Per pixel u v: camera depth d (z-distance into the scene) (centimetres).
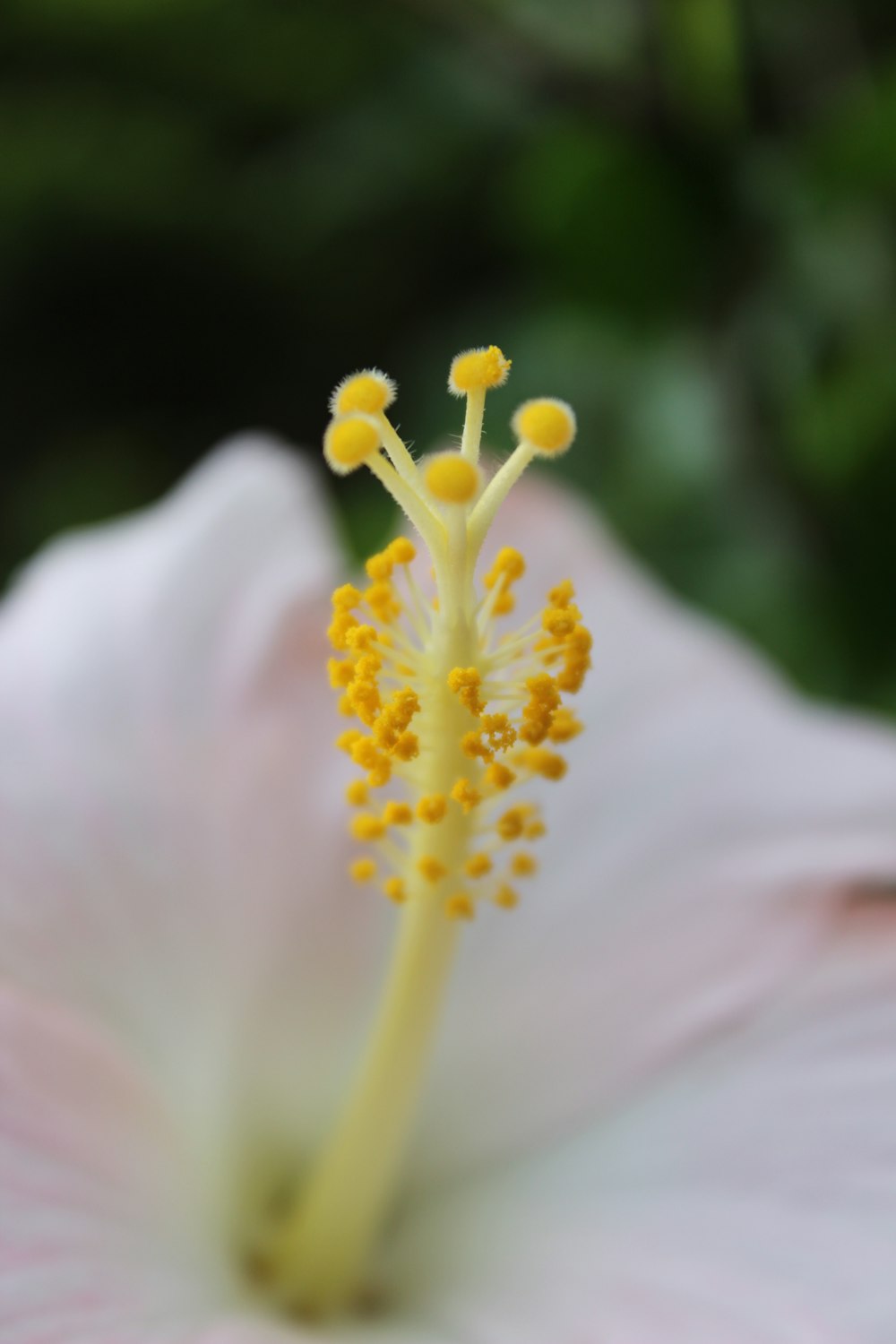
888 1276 15
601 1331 15
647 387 20
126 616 17
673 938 17
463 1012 17
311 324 24
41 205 23
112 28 22
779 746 17
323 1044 17
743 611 19
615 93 19
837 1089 16
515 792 17
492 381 15
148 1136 16
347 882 17
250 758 17
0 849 16
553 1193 16
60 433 24
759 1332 15
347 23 21
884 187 19
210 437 24
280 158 22
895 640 19
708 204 19
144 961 16
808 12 20
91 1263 15
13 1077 15
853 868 17
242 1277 16
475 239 23
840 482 19
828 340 19
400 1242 16
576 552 18
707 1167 16
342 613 16
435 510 15
